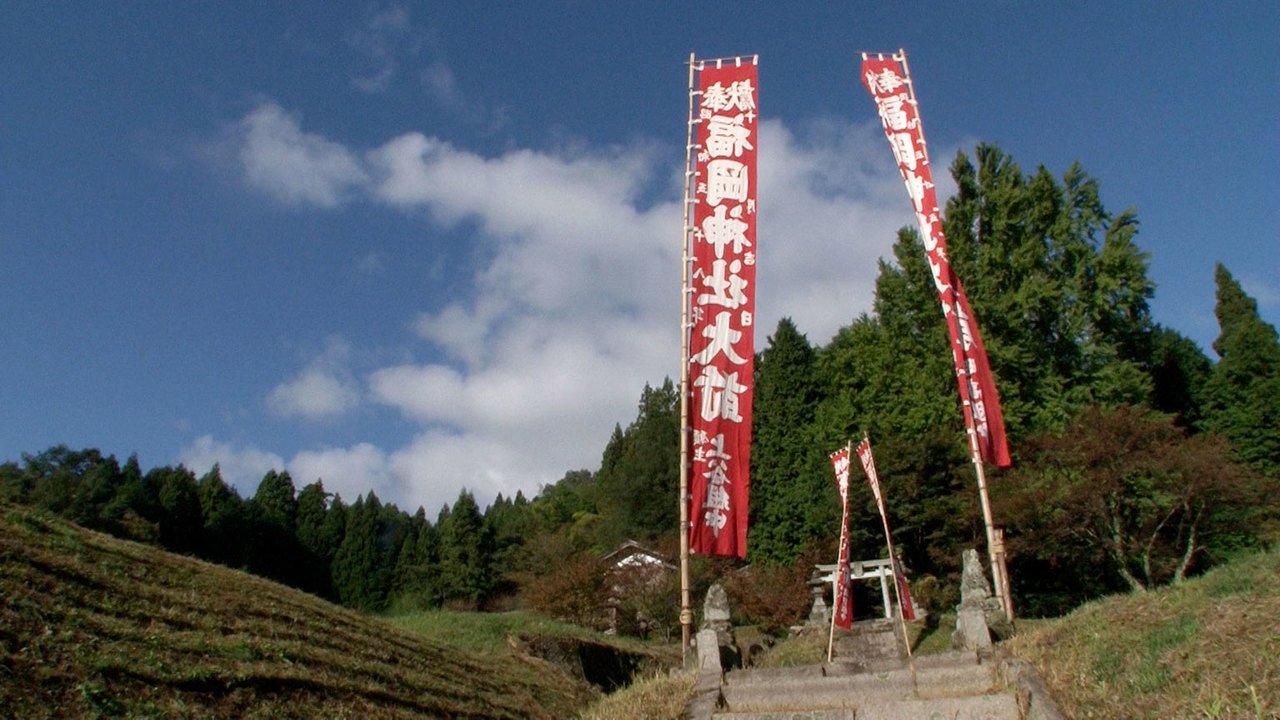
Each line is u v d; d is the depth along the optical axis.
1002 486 23.56
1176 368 35.00
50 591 9.31
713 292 13.56
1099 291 30.70
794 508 31.23
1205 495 19.67
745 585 26.53
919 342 32.28
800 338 37.44
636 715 9.59
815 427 33.09
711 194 14.02
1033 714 7.34
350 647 12.27
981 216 33.41
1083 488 20.09
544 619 23.92
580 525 51.69
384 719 9.66
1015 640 9.71
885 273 34.34
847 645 16.27
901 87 18.25
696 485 12.76
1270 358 31.86
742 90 14.50
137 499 36.03
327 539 47.56
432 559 46.34
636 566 32.47
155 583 11.37
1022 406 28.56
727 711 9.52
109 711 7.26
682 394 13.20
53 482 34.03
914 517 26.06
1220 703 5.89
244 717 8.24
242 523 41.97
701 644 10.88
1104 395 29.03
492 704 12.57
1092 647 8.16
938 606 23.59
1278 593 7.45
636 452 48.75
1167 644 7.36
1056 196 32.66
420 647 14.72
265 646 10.26
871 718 8.43
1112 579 23.22
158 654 8.68
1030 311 30.52
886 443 28.19
